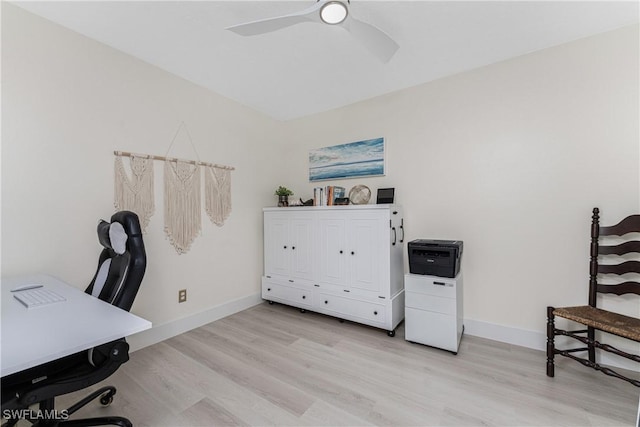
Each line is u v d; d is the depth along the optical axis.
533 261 2.18
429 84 2.63
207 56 2.21
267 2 1.64
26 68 1.69
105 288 1.41
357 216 2.61
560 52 2.06
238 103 3.10
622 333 1.48
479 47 2.10
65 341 0.85
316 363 1.98
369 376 1.82
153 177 2.31
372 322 2.51
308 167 3.50
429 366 1.93
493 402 1.55
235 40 2.01
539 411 1.47
